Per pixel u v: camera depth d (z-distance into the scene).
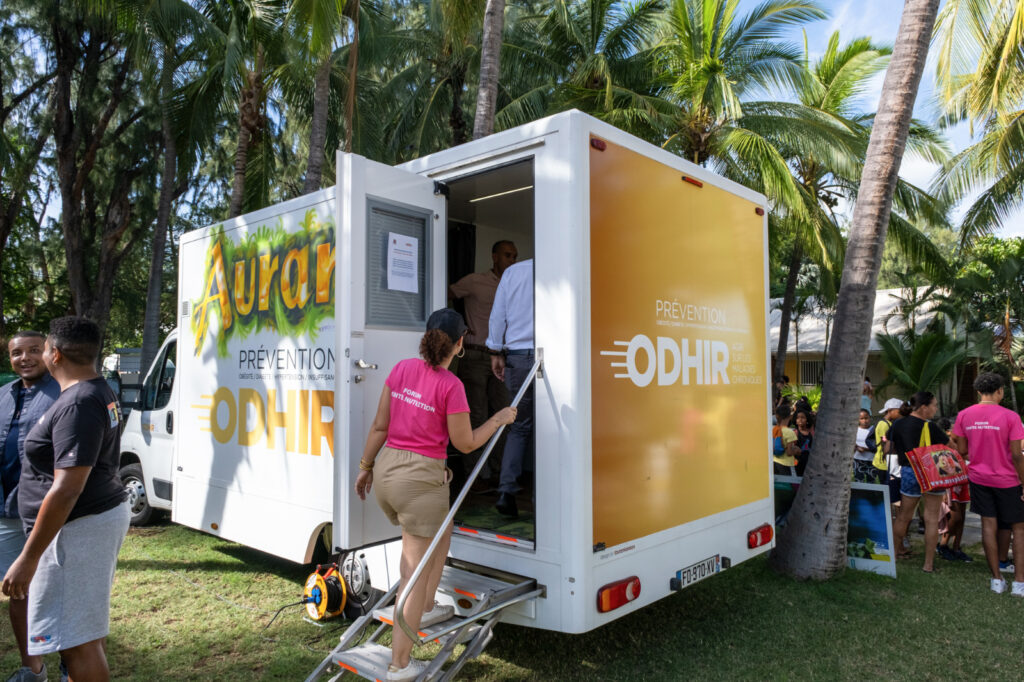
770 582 5.36
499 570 3.45
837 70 14.46
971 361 19.58
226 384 4.94
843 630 4.39
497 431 3.19
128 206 19.92
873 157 5.52
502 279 4.01
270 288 4.55
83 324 2.87
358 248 3.44
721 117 11.41
